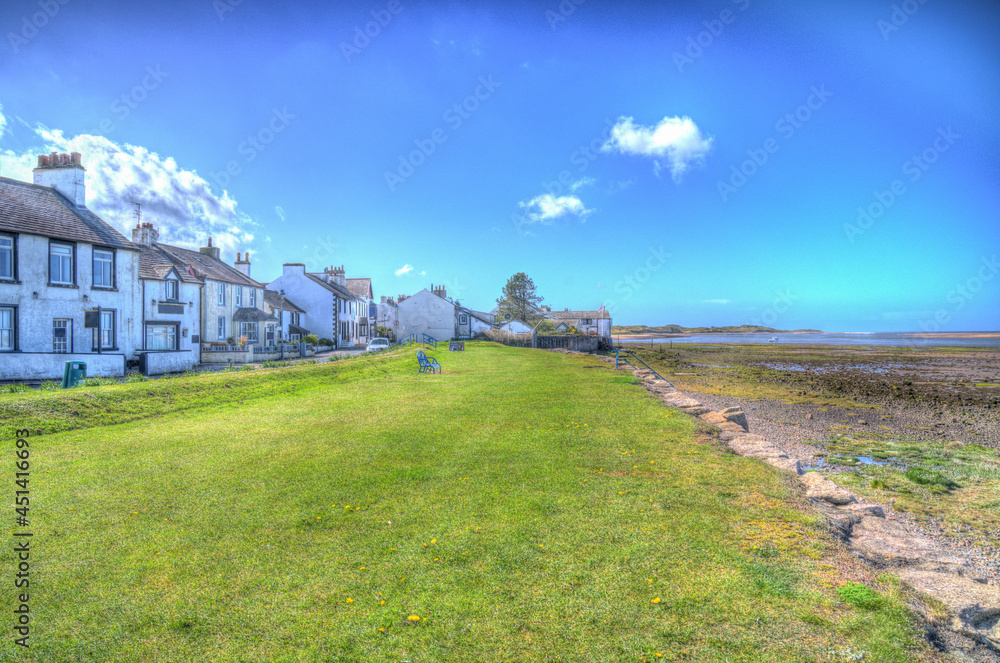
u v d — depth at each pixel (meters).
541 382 19.80
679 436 10.34
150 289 33.94
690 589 4.59
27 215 25.42
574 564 5.07
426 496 6.97
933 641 3.95
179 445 9.84
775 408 24.14
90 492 7.14
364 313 74.56
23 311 24.58
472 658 3.79
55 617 4.29
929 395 29.42
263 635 4.08
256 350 42.06
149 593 4.66
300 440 10.23
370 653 3.86
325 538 5.73
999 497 10.76
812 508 6.52
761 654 3.74
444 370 25.81
